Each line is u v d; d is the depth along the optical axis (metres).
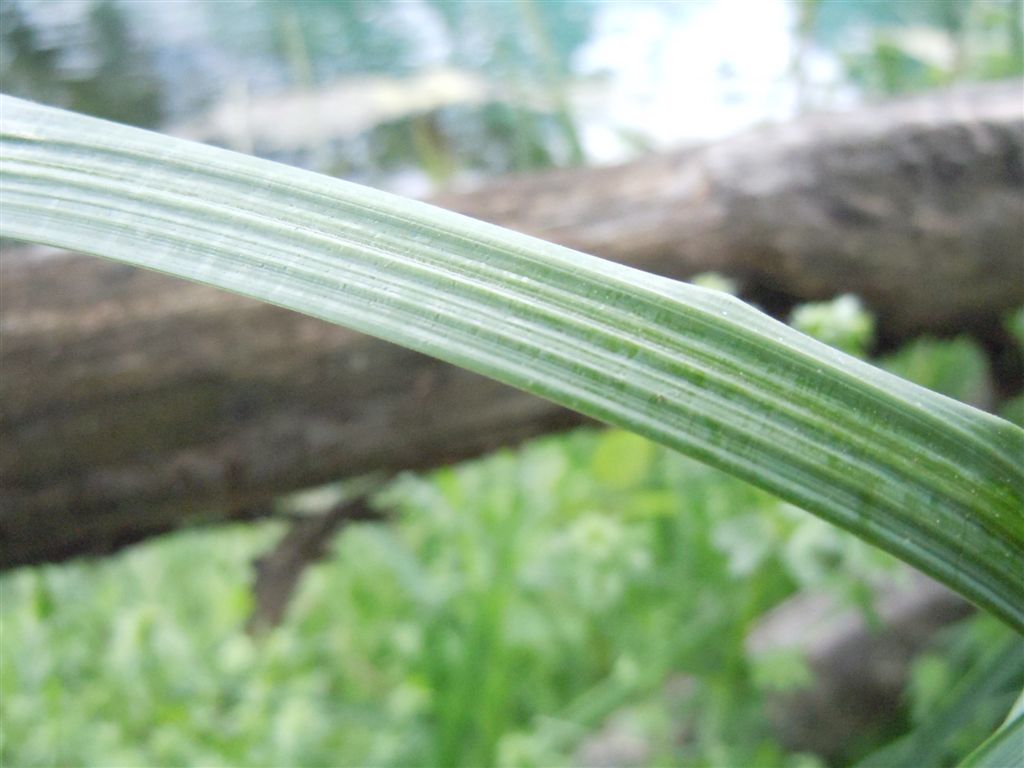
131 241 0.12
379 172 0.92
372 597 0.59
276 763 0.43
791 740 0.49
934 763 0.30
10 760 0.44
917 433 0.11
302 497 0.43
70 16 0.93
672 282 0.11
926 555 0.11
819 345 0.11
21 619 0.50
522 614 0.49
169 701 0.49
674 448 0.11
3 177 0.12
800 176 0.42
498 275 0.11
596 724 0.49
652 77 0.92
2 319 0.36
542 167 0.79
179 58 0.99
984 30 0.76
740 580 0.50
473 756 0.48
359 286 0.11
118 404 0.36
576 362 0.11
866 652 0.50
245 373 0.37
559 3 1.09
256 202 0.12
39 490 0.36
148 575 0.62
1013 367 0.48
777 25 0.84
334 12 1.04
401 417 0.39
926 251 0.42
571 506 0.57
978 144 0.42
